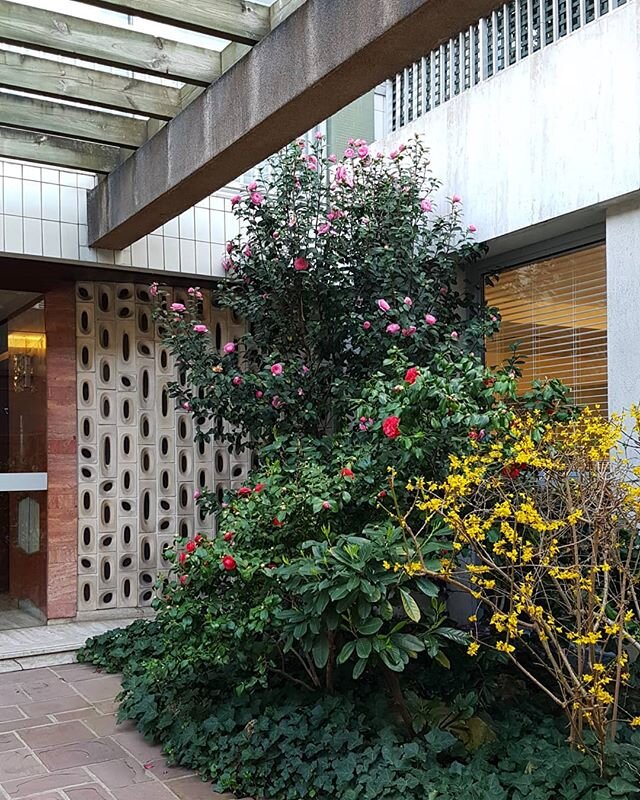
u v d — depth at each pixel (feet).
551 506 9.73
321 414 15.87
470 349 15.23
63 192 17.22
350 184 16.42
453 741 9.51
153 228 15.99
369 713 10.69
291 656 12.34
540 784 8.56
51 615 18.48
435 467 11.30
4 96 13.64
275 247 15.84
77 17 11.32
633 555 10.02
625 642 10.82
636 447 10.76
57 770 10.52
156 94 13.34
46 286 18.83
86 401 19.16
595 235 14.89
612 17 13.15
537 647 11.99
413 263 15.38
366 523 11.66
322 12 9.88
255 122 11.16
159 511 19.76
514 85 15.23
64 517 18.74
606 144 13.28
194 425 20.30
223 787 9.82
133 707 11.96
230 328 20.57
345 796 8.85
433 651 9.50
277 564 10.75
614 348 13.51
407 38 9.02
